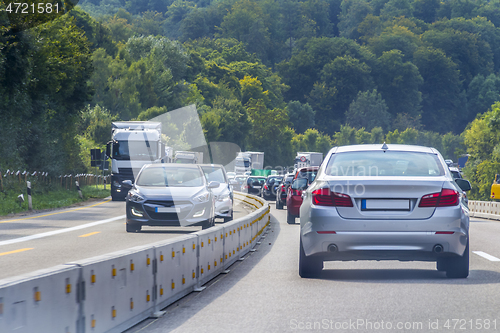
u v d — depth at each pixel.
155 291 12.55
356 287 15.23
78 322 9.15
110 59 145.88
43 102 74.69
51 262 19.66
